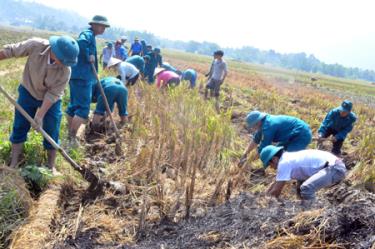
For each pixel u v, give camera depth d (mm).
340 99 26531
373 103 28984
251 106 14914
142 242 4676
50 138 5484
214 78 13219
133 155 6980
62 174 5820
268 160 5543
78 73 7242
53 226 4805
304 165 5406
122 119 8641
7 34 47750
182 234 4637
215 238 4293
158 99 9594
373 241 3629
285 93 24109
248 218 4461
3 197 4711
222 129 7305
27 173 5410
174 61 43688
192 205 5516
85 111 7387
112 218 5180
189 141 6520
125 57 17484
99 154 7227
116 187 5770
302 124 6527
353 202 4402
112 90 8188
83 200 5523
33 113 5785
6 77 11805
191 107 8289
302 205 4703
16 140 5719
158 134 7199
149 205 5191
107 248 4512
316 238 3834
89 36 7332
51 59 5324
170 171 6512
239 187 6281
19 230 4461
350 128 8625
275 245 3848
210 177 6438
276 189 5496
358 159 9039
